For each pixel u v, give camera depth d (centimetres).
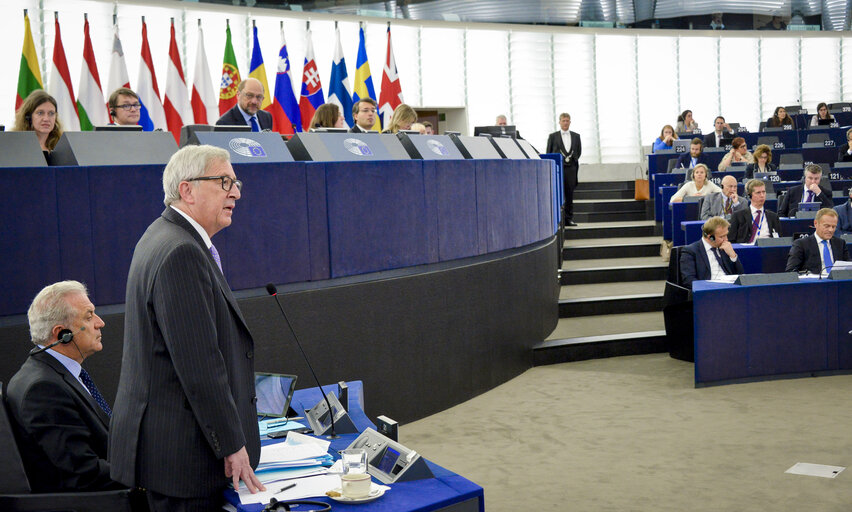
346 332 535
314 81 1168
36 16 991
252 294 480
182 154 262
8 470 284
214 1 1160
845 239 811
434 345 615
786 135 1468
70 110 933
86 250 410
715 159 1300
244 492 256
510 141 813
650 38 1697
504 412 626
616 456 516
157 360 251
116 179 418
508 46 1567
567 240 1228
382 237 558
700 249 777
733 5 1680
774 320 693
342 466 268
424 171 595
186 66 1140
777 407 612
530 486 467
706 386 682
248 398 266
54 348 316
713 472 478
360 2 1326
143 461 251
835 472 469
